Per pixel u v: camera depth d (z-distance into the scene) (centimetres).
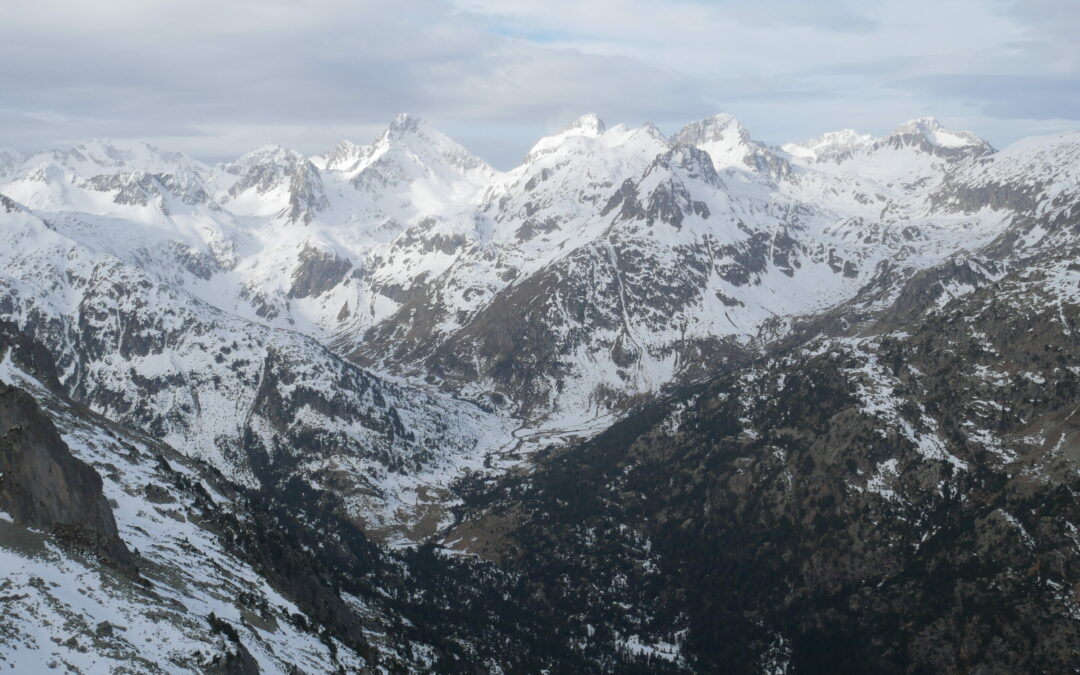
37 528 12950
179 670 11106
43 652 10250
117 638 11188
